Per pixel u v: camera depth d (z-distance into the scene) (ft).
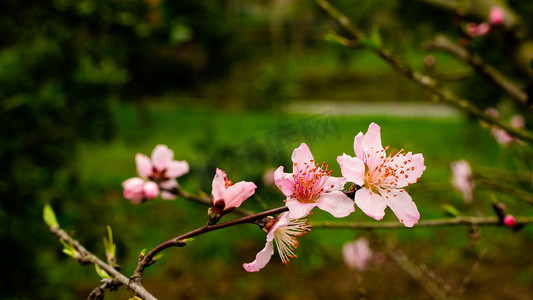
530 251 16.21
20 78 12.16
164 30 12.09
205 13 24.22
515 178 9.21
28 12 11.50
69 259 12.54
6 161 11.48
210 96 50.31
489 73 6.99
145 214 22.56
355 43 6.54
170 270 19.90
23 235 11.27
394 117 46.52
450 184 8.36
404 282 17.43
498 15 6.59
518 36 6.57
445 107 50.65
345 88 57.06
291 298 18.06
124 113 40.91
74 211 12.31
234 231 22.15
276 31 61.11
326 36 6.62
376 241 6.83
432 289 6.83
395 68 6.55
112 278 3.57
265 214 3.30
